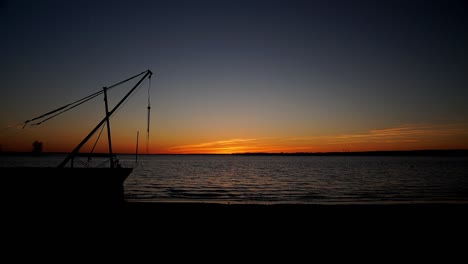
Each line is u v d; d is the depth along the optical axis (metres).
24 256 9.34
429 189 39.66
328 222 14.53
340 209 17.95
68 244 10.59
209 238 11.62
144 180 53.19
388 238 11.82
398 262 9.23
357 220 14.97
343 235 12.26
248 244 10.93
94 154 24.36
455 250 10.38
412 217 15.65
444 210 17.73
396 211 17.34
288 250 10.29
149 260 9.12
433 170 87.31
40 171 14.47
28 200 13.95
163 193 35.00
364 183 48.78
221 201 29.16
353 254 9.94
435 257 9.67
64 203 14.68
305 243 11.12
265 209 17.69
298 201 29.56
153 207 17.91
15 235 11.56
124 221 14.16
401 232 12.73
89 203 15.42
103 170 16.17
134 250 10.05
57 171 14.85
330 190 39.31
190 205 18.73
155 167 107.62
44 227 12.80
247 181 52.78
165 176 63.34
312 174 72.50
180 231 12.59
